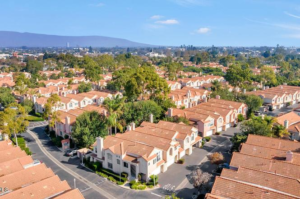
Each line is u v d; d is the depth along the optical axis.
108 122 70.00
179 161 61.53
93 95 119.00
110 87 138.38
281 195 38.12
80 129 67.69
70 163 63.03
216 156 56.56
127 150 56.44
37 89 132.50
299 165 46.50
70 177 56.03
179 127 70.06
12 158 55.69
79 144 69.56
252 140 59.16
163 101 92.19
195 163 61.59
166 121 74.44
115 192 50.06
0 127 66.69
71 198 39.66
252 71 199.25
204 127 76.69
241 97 106.81
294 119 80.50
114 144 59.53
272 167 47.00
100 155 59.84
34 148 72.56
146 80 95.62
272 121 68.00
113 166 57.22
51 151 70.50
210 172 57.06
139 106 81.50
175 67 171.00
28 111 102.62
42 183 43.69
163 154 57.84
